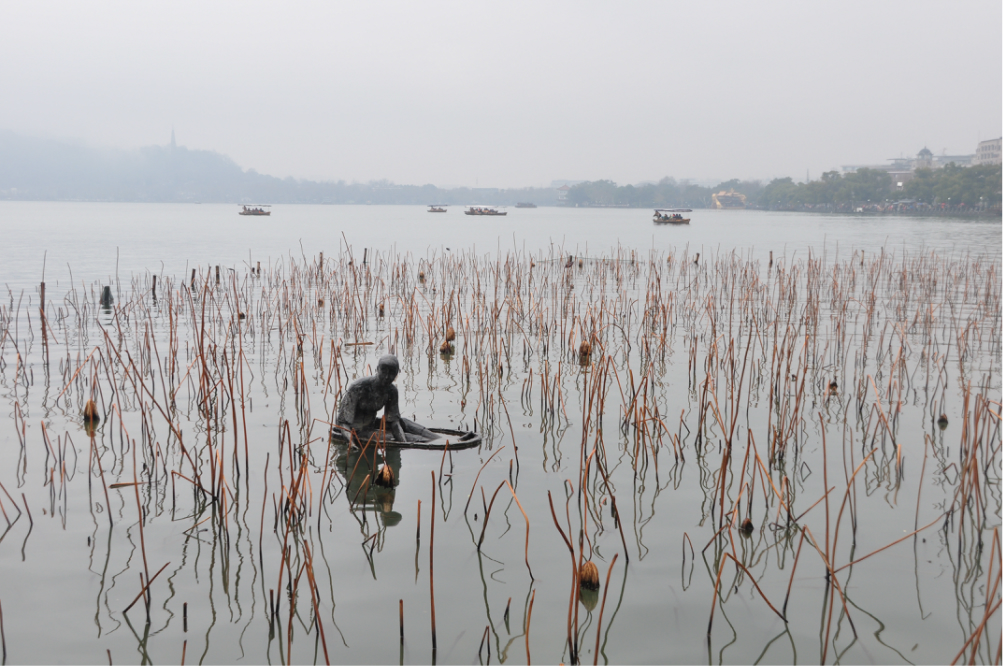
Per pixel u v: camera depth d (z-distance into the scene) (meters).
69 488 8.57
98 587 6.48
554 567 6.99
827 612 6.33
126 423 10.99
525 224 118.62
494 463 9.65
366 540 7.46
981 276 30.58
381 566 6.96
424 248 54.53
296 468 9.34
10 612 6.08
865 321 21.39
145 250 48.16
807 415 11.88
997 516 8.12
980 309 23.02
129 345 16.72
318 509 7.95
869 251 50.66
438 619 6.12
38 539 7.33
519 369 15.03
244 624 6.00
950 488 8.90
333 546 7.34
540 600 6.43
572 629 6.01
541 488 8.85
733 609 6.35
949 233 80.12
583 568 6.62
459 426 11.12
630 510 8.27
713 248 55.66
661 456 9.99
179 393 12.65
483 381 13.95
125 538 7.40
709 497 8.66
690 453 10.12
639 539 7.59
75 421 11.05
